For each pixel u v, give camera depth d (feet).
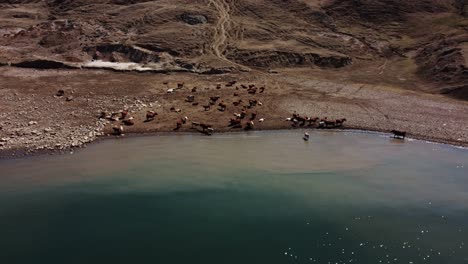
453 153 132.67
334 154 129.59
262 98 177.68
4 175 109.60
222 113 160.04
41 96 171.01
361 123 155.53
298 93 187.01
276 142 138.82
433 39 269.03
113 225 88.84
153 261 78.23
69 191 102.27
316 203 99.45
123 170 114.32
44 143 129.59
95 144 132.57
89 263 77.36
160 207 96.02
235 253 81.15
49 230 86.53
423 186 110.22
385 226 91.40
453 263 79.82
